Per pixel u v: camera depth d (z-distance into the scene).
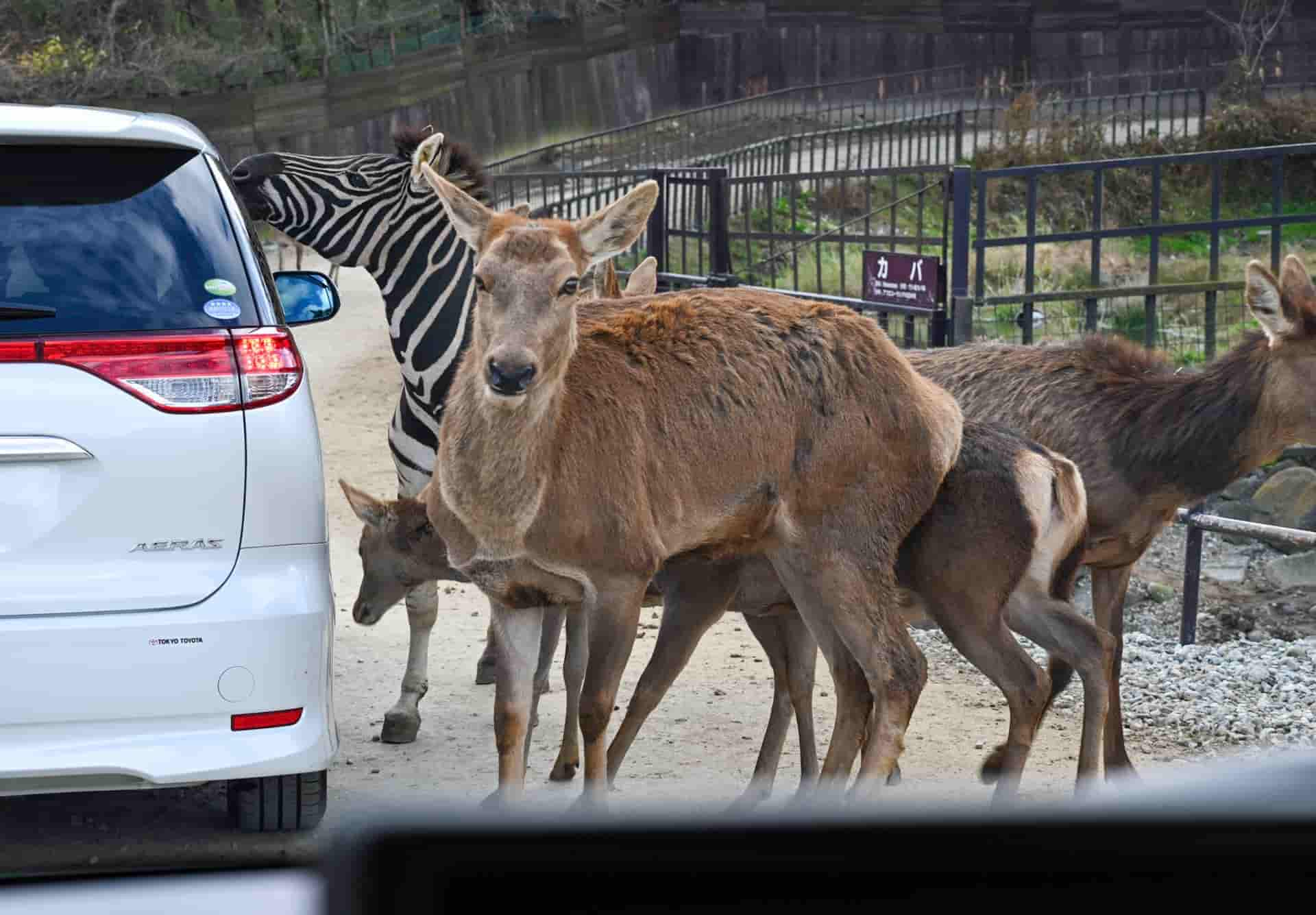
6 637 4.87
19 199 5.27
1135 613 11.86
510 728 6.25
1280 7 56.12
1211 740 8.23
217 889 4.52
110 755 4.98
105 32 41.88
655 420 6.26
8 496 4.94
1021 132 42.19
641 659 9.80
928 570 6.99
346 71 47.19
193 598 5.11
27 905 4.42
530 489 5.87
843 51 58.62
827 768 6.87
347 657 9.62
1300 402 7.89
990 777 7.26
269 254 34.62
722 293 6.82
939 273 13.38
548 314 5.67
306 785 5.82
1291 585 12.50
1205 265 31.38
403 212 8.66
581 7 55.12
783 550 6.78
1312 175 40.62
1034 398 8.62
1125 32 58.28
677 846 1.10
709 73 58.44
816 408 6.67
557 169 50.91
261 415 5.23
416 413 8.73
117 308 5.15
